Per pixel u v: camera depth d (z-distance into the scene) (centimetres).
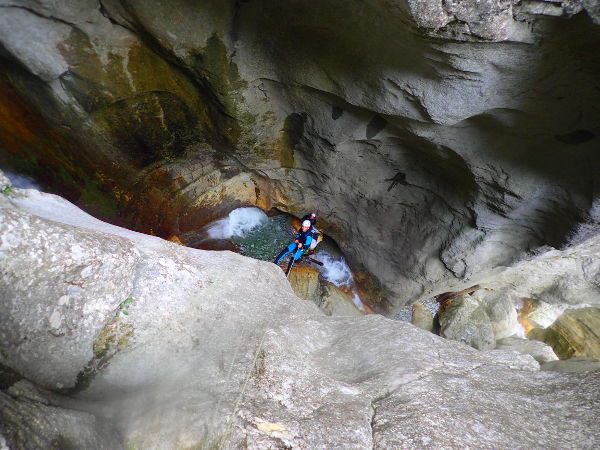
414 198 760
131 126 619
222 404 222
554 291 918
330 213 848
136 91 581
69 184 632
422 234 782
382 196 773
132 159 657
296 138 701
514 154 546
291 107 636
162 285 290
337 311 835
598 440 235
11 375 198
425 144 611
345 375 294
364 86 522
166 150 671
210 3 491
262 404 226
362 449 210
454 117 491
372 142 661
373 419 236
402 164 704
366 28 447
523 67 408
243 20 509
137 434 201
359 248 884
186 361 264
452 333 892
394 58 460
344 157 709
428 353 324
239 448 196
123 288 261
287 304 374
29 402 183
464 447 217
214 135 668
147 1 484
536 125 489
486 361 334
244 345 279
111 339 252
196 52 531
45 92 550
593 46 360
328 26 474
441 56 414
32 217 221
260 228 882
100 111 586
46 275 219
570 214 563
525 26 358
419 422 229
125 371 248
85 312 238
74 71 538
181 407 218
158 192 713
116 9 498
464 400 261
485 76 427
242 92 587
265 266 423
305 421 220
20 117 566
